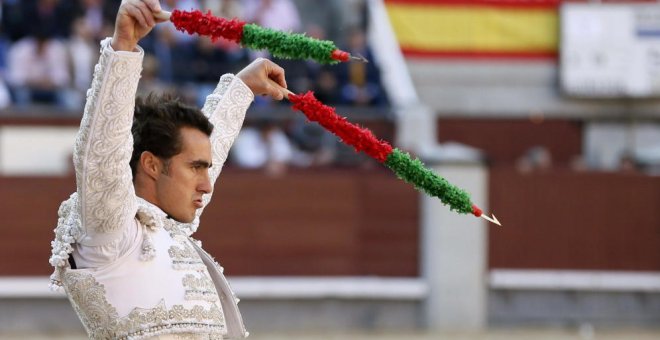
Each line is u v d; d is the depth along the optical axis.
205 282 9.29
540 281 35.09
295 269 34.09
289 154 36.88
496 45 44.72
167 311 8.97
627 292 35.69
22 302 32.94
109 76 8.41
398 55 43.72
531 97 45.12
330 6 43.50
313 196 34.25
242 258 33.91
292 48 8.98
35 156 35.88
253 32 8.97
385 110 38.91
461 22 44.56
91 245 8.81
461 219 34.66
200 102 36.62
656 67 44.38
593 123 44.84
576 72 44.62
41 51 37.09
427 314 34.56
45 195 33.09
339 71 39.03
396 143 38.44
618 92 44.50
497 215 35.09
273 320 34.12
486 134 44.56
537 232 35.28
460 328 34.66
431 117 41.34
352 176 34.41
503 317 35.09
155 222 9.09
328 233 34.25
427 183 9.41
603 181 35.66
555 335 33.38
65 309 33.19
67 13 37.62
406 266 34.59
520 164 41.19
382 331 33.88
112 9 38.41
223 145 10.37
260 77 10.58
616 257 35.69
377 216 34.47
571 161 41.75
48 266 33.06
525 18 44.75
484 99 45.00
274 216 34.09
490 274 34.97
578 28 44.50
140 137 9.17
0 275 32.81
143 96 9.38
